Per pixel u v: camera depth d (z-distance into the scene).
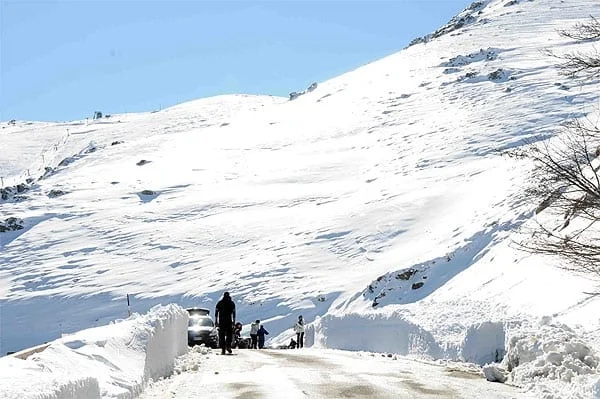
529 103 181.50
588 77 26.86
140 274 134.75
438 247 96.19
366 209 134.50
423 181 143.62
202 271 129.25
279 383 23.30
